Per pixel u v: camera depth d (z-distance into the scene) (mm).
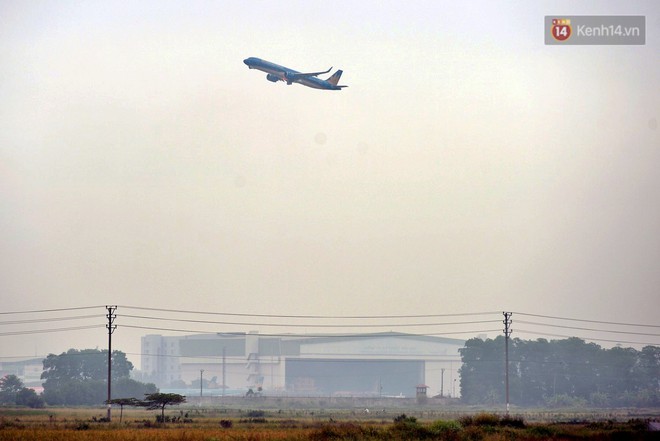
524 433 167875
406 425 169750
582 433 170125
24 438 159000
